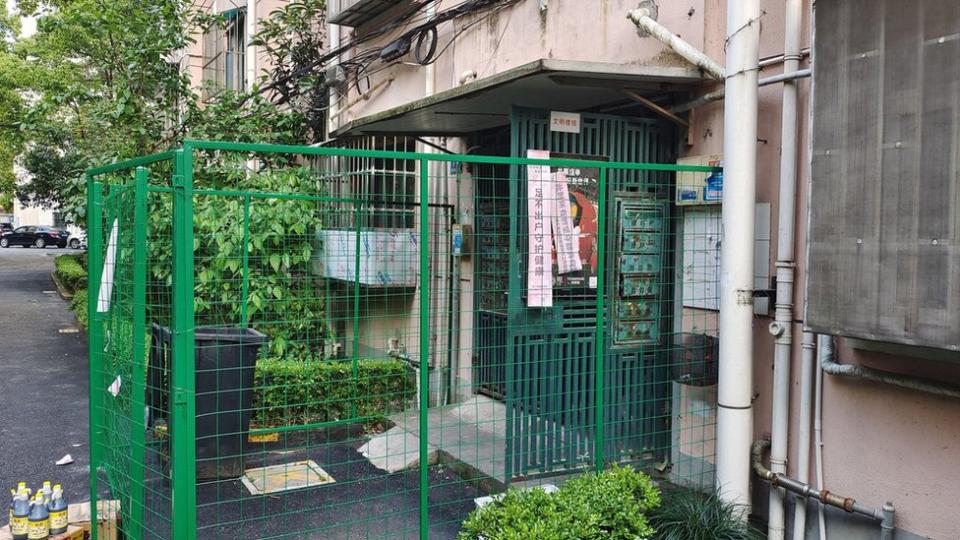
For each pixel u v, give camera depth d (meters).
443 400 7.25
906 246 3.28
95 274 4.31
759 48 4.48
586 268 4.82
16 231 42.75
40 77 15.18
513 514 3.69
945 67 3.13
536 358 4.80
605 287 4.99
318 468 5.88
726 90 4.31
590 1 5.98
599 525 3.70
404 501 5.21
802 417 4.25
